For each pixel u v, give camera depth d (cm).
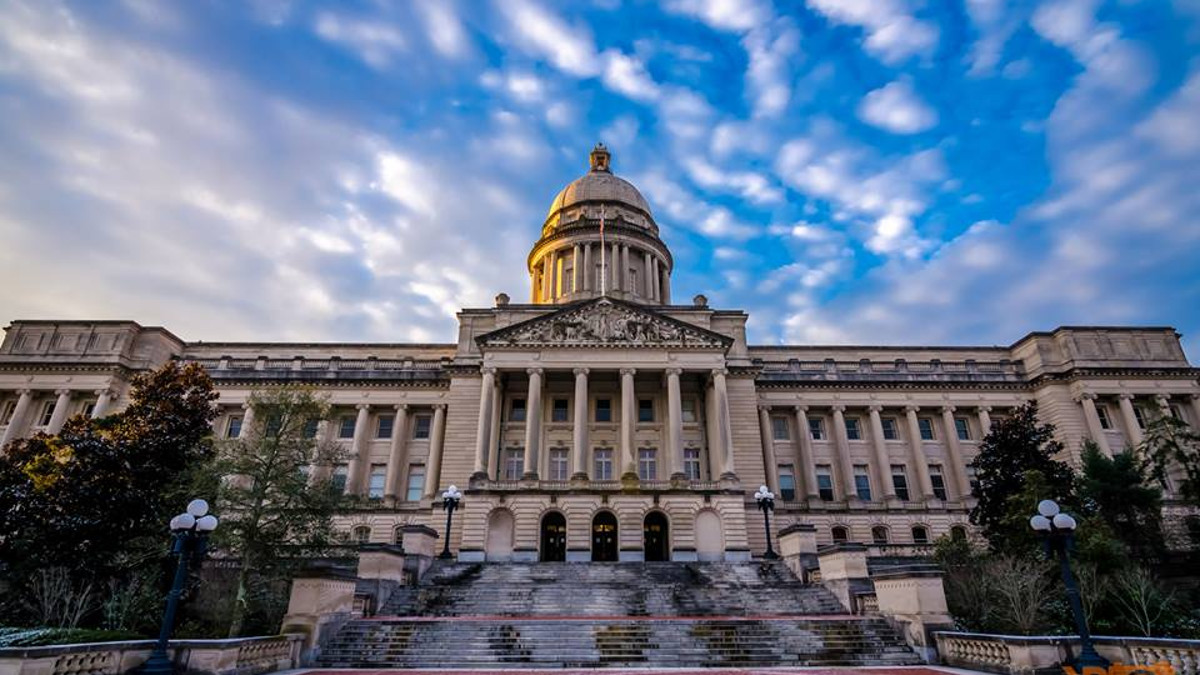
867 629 2284
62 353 5341
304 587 2202
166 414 3203
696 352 4831
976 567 3020
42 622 2541
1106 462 3566
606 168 8262
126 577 2761
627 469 4478
